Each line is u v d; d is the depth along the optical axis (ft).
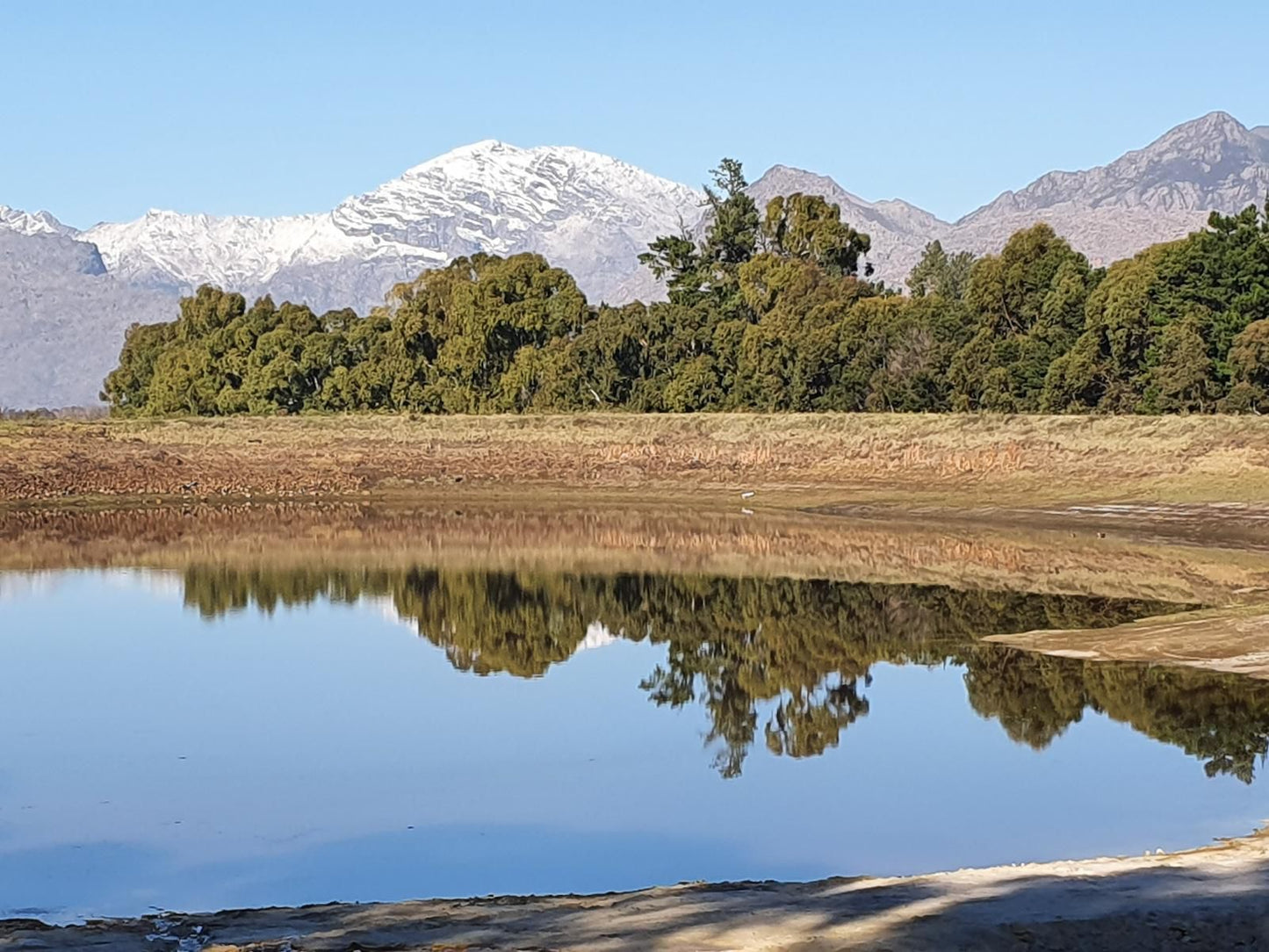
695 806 67.87
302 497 264.11
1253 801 66.03
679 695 95.30
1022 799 67.46
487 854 60.85
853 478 251.60
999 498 221.66
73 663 107.55
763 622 125.70
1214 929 41.29
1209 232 277.64
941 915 42.96
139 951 42.52
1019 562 160.25
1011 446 241.96
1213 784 68.90
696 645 115.14
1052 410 276.41
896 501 229.86
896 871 57.31
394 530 208.95
